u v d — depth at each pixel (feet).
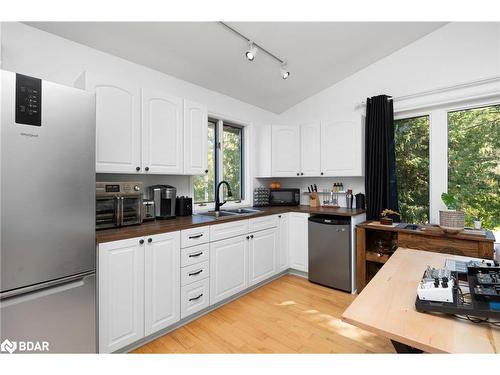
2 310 3.94
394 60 9.99
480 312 2.73
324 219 9.90
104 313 5.38
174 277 6.74
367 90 10.70
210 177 10.82
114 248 5.53
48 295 4.40
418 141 9.81
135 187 6.79
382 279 3.95
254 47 7.87
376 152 10.07
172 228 6.65
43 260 4.32
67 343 4.65
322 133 11.14
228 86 10.45
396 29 8.68
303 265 10.61
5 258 3.93
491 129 8.40
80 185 4.75
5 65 5.80
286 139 12.01
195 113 8.50
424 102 9.30
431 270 3.75
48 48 6.36
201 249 7.43
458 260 4.54
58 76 6.52
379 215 9.98
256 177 12.59
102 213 6.32
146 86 8.30
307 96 12.46
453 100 8.71
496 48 8.08
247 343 6.30
